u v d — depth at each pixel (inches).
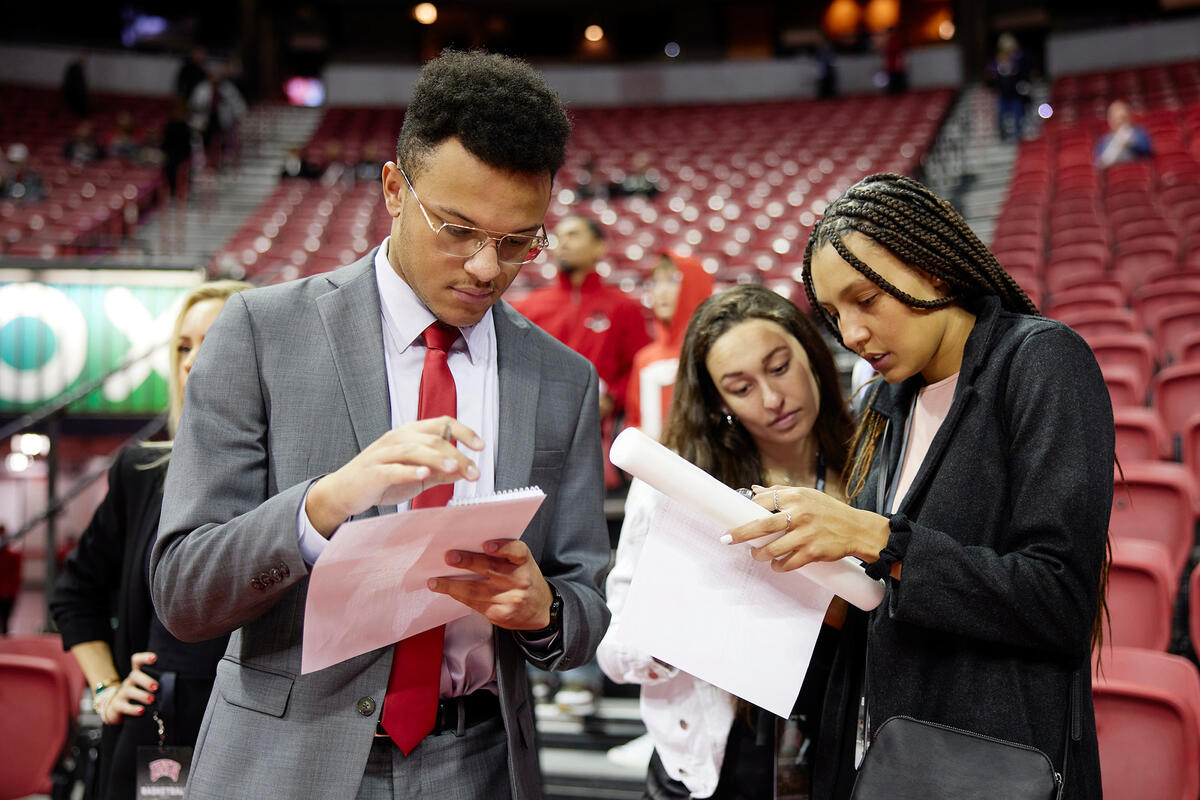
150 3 678.5
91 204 423.8
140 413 189.2
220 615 44.5
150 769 64.8
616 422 173.8
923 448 54.0
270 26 698.2
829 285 50.6
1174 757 71.4
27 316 188.7
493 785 50.2
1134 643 96.7
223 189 496.1
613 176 504.1
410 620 46.1
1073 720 47.4
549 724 125.5
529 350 54.7
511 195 45.5
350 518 48.0
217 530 44.3
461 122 44.6
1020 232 328.8
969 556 45.7
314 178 494.9
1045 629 45.6
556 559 53.1
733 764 62.6
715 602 51.6
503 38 735.1
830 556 47.2
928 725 47.9
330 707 46.7
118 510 75.4
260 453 47.9
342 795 45.8
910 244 49.2
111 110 590.2
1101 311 216.5
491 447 51.5
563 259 164.1
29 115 558.9
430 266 47.1
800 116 589.3
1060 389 47.8
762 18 721.0
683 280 146.3
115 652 77.7
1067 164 425.4
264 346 48.8
